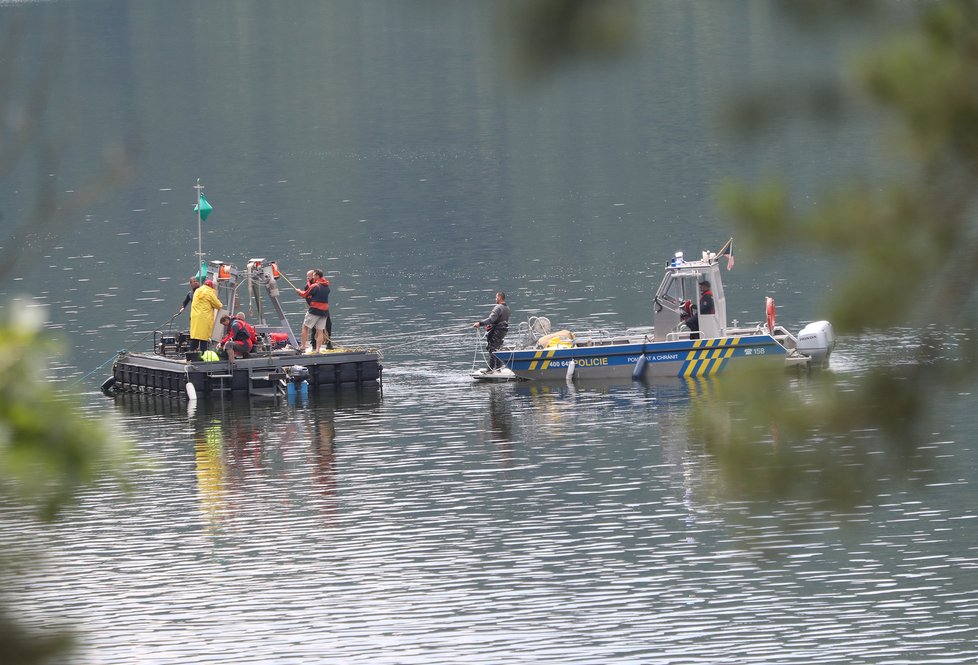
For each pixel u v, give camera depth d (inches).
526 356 5698.8
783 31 636.1
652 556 3430.1
